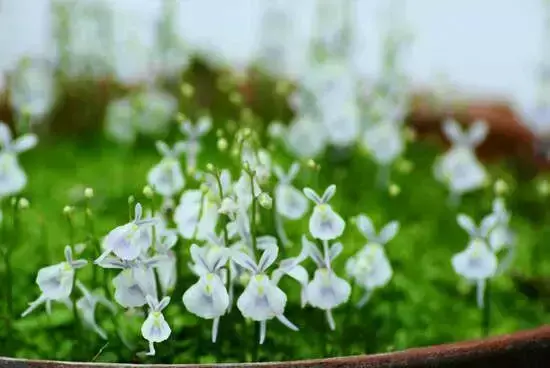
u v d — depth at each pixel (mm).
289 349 415
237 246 393
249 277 391
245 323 411
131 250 375
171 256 396
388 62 546
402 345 430
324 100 514
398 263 478
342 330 424
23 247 473
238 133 415
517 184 548
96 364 367
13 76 528
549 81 543
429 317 448
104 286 414
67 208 404
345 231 480
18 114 526
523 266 486
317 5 551
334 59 541
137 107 554
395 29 548
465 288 464
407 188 543
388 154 513
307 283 389
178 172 418
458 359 379
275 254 378
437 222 516
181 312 423
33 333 425
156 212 411
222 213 385
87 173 549
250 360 410
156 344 407
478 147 563
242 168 396
